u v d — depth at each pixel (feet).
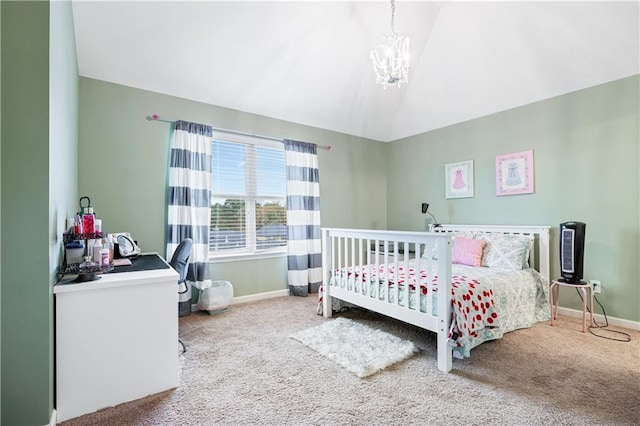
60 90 5.26
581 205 9.51
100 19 7.59
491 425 4.62
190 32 8.48
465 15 9.62
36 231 4.29
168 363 5.56
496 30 9.53
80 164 8.66
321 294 9.94
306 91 11.66
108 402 5.06
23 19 4.19
